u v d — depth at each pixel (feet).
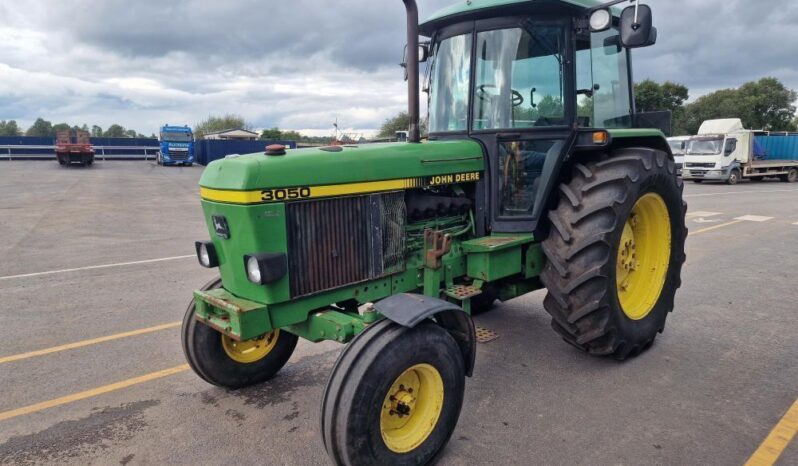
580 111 13.15
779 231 33.27
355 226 10.66
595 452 9.78
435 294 11.49
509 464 9.49
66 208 44.04
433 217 12.44
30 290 20.21
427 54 14.53
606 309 12.32
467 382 12.61
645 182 12.98
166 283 21.22
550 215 12.83
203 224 36.47
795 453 9.68
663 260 14.70
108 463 9.62
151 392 12.31
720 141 73.36
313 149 10.62
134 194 55.52
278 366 12.89
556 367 13.39
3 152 122.01
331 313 10.18
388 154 11.16
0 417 11.22
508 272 12.73
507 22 12.55
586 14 12.65
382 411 8.83
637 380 12.63
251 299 9.96
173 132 110.63
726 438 10.17
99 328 16.29
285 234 9.68
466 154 12.59
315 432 10.61
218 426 10.84
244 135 175.01
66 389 12.45
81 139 105.29
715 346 14.62
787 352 14.17
